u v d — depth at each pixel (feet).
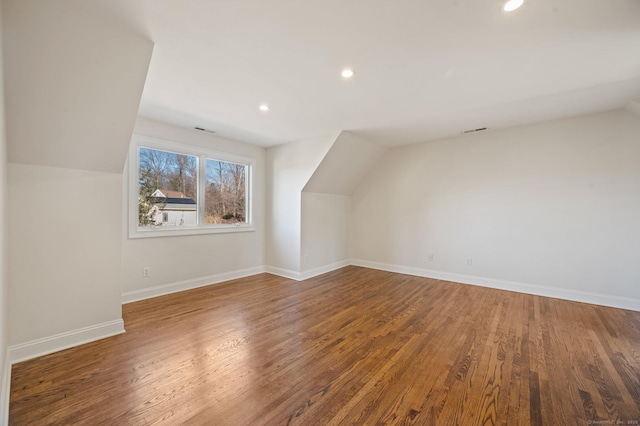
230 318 9.47
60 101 6.25
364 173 17.66
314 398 5.48
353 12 5.25
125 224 10.73
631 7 5.07
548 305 10.91
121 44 5.95
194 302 11.02
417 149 15.85
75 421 4.82
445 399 5.49
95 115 6.84
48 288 7.16
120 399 5.37
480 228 13.79
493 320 9.43
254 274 15.76
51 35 5.31
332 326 8.91
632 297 10.43
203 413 5.04
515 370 6.48
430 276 15.42
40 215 7.06
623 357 7.05
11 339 6.61
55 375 6.15
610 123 10.80
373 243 17.78
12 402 5.26
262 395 5.55
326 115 11.02
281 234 15.62
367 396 5.55
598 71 7.56
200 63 7.12
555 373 6.37
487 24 5.60
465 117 11.36
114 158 7.96
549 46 6.38
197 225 13.19
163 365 6.59
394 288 13.24
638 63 7.11
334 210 17.34
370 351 7.34
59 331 7.31
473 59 6.95
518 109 10.50
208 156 13.55
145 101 9.52
